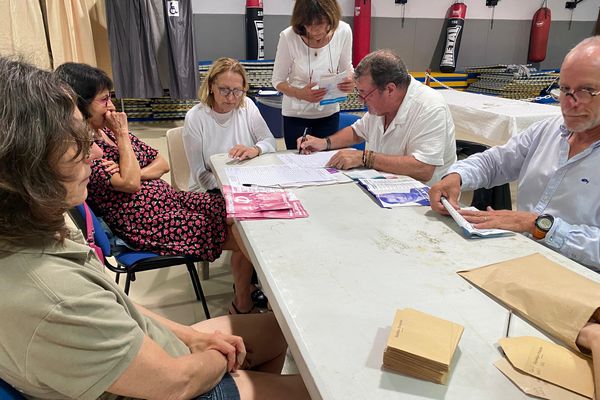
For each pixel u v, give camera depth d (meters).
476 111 3.58
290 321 0.90
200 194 2.01
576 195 1.49
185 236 1.87
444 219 1.41
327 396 0.72
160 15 5.01
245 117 2.48
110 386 0.75
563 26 7.49
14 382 0.73
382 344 0.84
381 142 2.20
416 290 1.01
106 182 1.79
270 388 1.08
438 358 0.74
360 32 6.30
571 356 0.80
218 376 1.01
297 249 1.19
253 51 5.98
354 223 1.37
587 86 1.36
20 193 0.68
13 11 4.08
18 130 0.65
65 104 0.71
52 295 0.69
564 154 1.56
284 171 1.90
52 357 0.70
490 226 1.34
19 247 0.71
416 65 6.96
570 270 1.05
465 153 2.88
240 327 1.32
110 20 4.88
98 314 0.73
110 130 1.90
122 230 1.84
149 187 1.93
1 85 0.65
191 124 2.40
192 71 5.29
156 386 0.82
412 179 1.80
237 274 2.05
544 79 6.11
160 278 2.54
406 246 1.22
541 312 0.90
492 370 0.78
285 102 2.82
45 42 4.38
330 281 1.04
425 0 6.65
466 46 7.11
